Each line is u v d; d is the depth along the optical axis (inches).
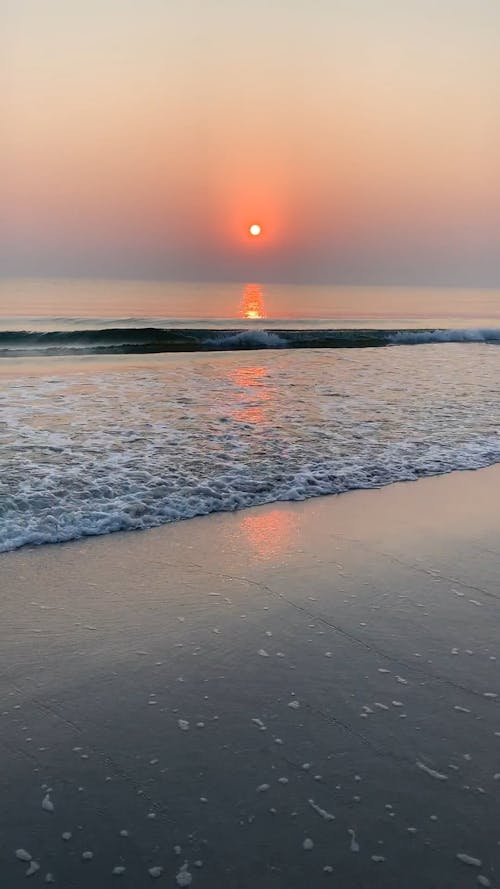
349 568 200.8
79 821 103.4
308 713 131.6
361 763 117.6
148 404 418.3
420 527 237.0
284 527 231.8
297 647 155.7
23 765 114.9
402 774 115.2
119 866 96.0
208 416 387.5
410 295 2559.1
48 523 220.4
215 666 147.2
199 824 103.6
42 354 711.7
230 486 265.9
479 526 240.2
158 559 202.1
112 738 122.8
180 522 231.5
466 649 157.5
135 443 321.4
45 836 100.6
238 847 99.6
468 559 210.7
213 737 123.8
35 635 157.1
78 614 167.6
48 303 1505.9
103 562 198.4
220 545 214.5
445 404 446.6
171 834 101.7
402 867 96.8
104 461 288.5
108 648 152.8
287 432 355.9
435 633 164.4
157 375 545.0
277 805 107.7
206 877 94.6
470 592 187.6
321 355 729.6
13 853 97.4
